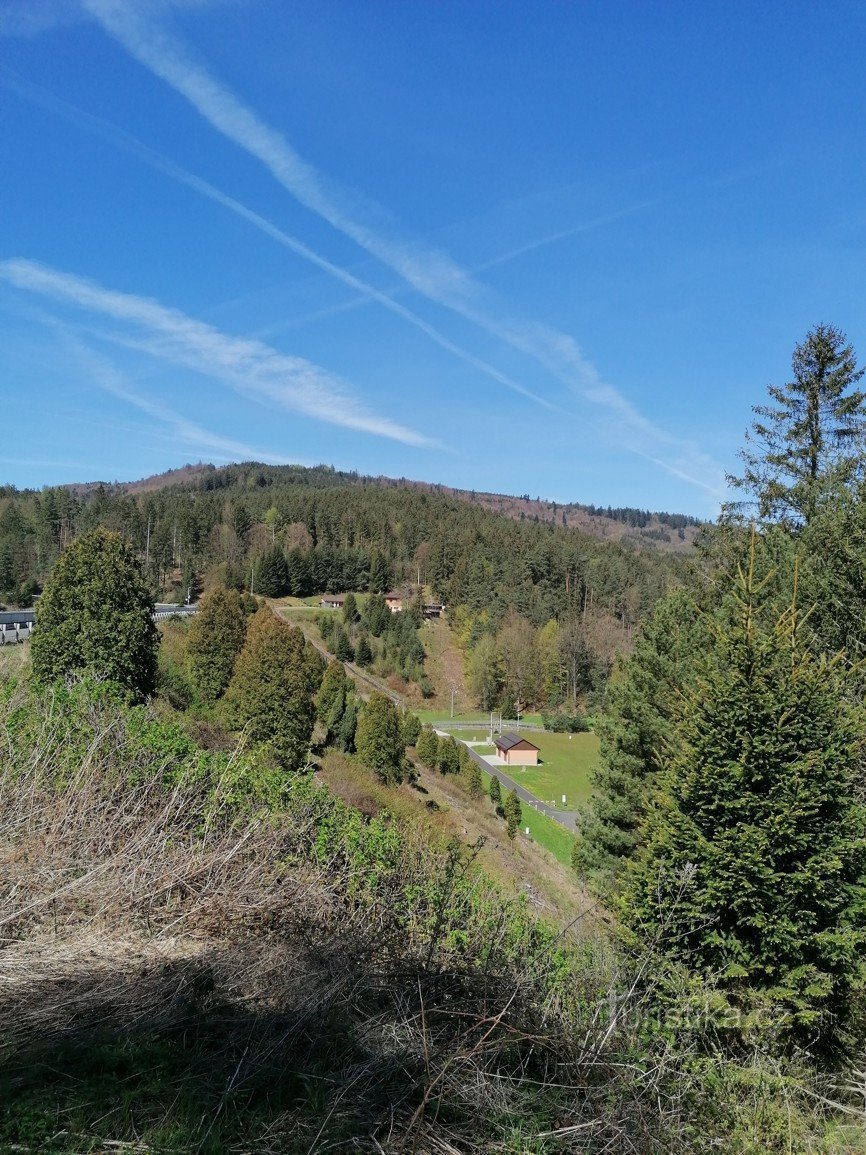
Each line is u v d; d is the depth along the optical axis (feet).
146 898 15.93
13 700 26.45
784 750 23.17
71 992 12.09
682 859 23.48
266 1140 9.47
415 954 15.58
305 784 24.18
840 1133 16.94
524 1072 12.30
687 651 50.39
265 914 16.40
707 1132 13.76
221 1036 11.62
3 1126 8.75
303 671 76.13
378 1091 10.84
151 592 60.95
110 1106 9.45
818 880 22.07
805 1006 21.77
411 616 276.82
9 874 15.57
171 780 22.43
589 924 23.22
